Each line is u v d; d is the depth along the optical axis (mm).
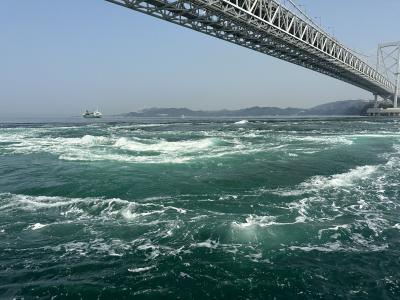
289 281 5754
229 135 31562
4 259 6574
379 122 62250
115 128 46719
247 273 6027
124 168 15039
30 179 13273
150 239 7430
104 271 6137
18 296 5391
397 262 6359
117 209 9383
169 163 16109
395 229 7961
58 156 18938
